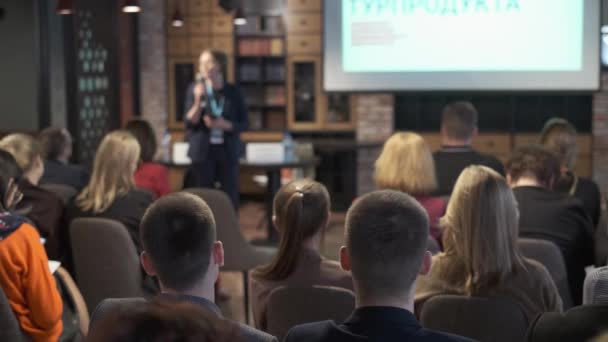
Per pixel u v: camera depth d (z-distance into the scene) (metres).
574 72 8.48
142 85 11.12
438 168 5.14
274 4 9.80
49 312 3.06
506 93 8.62
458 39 8.63
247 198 11.27
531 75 8.56
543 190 3.94
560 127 4.98
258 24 10.98
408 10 8.66
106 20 10.04
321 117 10.91
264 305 3.08
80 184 5.65
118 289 4.17
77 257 4.18
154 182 5.38
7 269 2.97
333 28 8.73
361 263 1.88
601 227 3.81
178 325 0.88
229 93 7.14
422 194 4.11
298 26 10.81
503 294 2.75
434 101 11.12
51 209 4.16
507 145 10.66
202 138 7.11
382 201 1.93
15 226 3.01
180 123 11.18
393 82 8.74
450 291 2.83
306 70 11.09
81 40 9.39
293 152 8.21
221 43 10.98
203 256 2.06
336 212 10.80
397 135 4.18
